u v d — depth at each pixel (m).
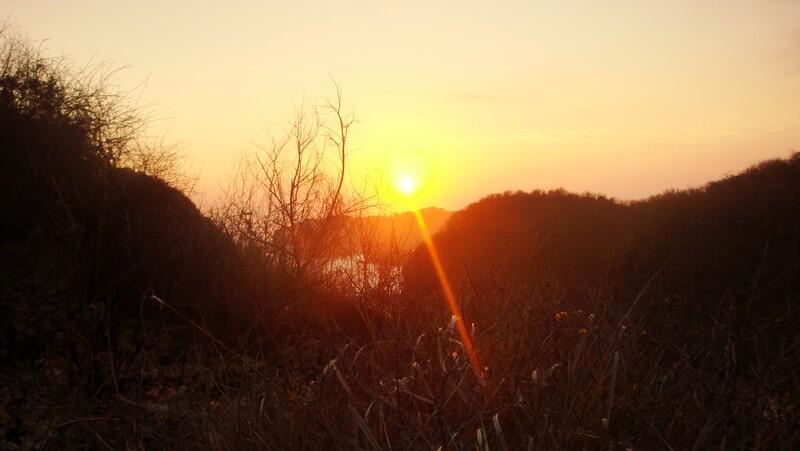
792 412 3.54
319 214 8.89
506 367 4.00
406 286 6.91
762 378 3.73
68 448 4.60
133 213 7.98
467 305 5.24
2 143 7.98
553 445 3.29
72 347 6.18
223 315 7.29
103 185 7.93
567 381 3.69
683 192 28.97
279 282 7.61
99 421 4.80
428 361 3.94
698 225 21.11
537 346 4.19
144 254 7.37
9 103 8.28
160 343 6.68
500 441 3.15
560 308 4.93
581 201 28.38
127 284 7.26
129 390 5.62
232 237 8.63
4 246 7.57
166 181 9.36
